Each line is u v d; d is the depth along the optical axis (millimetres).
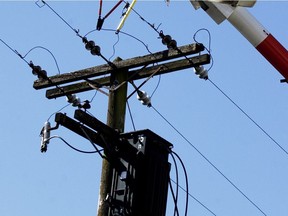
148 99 14805
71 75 14828
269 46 8719
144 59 14195
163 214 11938
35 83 15062
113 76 14508
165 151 12328
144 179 11984
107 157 12445
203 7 8648
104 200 12305
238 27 8680
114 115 14203
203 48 13734
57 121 12570
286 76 8906
